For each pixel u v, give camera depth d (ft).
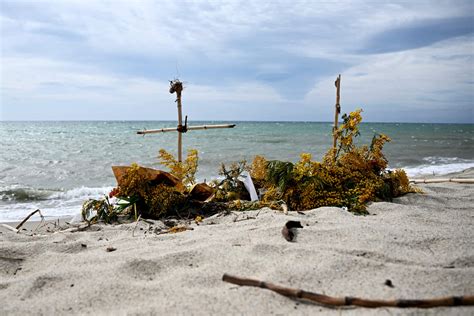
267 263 9.05
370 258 9.28
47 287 8.58
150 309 7.15
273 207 15.89
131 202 15.97
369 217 13.83
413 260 9.04
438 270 8.18
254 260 9.25
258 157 19.01
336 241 10.53
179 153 19.36
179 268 9.23
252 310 7.00
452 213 14.62
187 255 9.84
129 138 118.52
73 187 35.50
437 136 144.66
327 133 158.92
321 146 83.51
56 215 22.39
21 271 9.96
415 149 77.46
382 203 15.60
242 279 7.90
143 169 16.17
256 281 7.77
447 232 11.21
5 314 7.45
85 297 7.91
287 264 8.82
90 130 203.82
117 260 10.00
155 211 16.12
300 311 6.95
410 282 7.73
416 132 198.18
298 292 7.27
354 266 8.54
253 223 13.23
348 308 6.93
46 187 35.35
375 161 18.03
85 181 40.11
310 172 17.12
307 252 9.43
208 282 8.22
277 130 200.03
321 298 7.08
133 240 12.07
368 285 7.70
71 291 8.26
